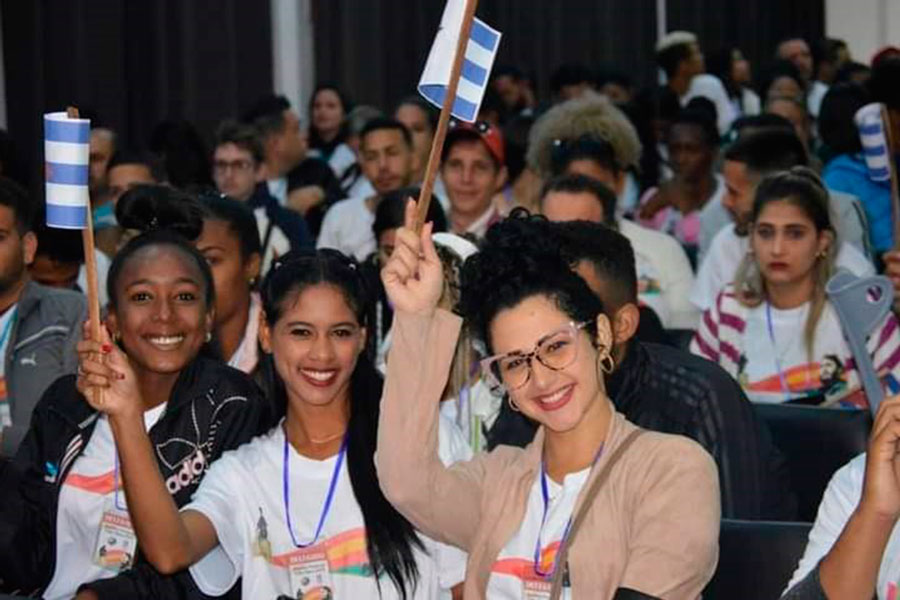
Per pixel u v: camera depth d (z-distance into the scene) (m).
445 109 2.97
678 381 4.03
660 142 11.32
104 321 3.98
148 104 9.73
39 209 5.74
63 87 9.16
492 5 12.94
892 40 17.56
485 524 3.18
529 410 3.08
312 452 3.59
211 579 3.59
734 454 3.99
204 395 3.86
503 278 3.07
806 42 15.74
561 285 3.06
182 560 3.39
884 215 7.38
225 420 3.84
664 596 2.93
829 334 5.28
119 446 3.31
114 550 3.80
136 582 3.53
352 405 3.59
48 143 3.18
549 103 10.55
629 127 6.72
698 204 8.42
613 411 3.15
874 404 4.02
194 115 9.98
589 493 3.06
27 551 3.87
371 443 3.55
